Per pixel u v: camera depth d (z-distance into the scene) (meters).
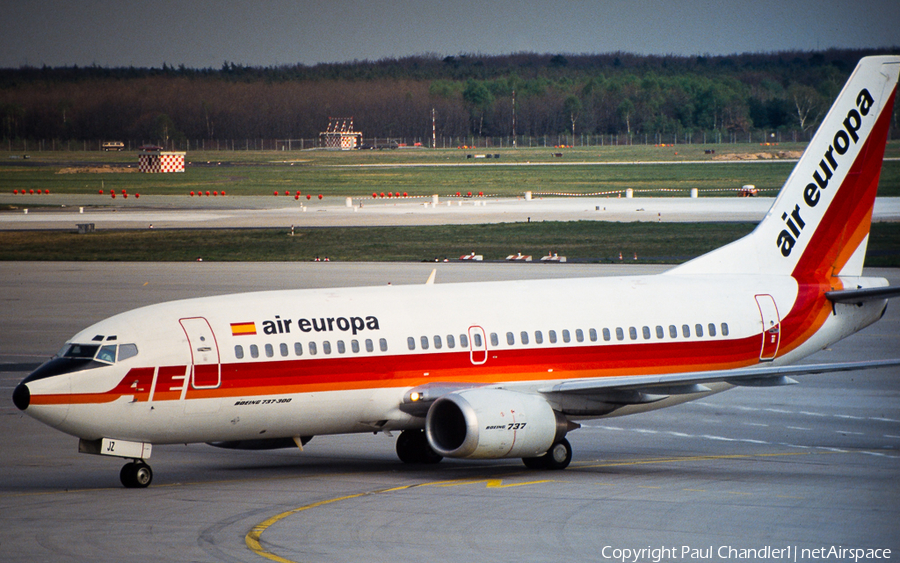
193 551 71.25
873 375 168.12
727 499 89.25
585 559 69.31
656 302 120.50
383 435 130.50
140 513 83.62
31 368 168.62
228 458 114.75
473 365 109.00
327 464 110.69
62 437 124.12
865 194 131.88
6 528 78.25
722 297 123.75
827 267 131.38
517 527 78.44
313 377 100.69
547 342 112.94
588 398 108.81
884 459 111.06
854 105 129.62
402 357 105.25
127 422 93.81
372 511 84.19
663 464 108.94
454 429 103.88
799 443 121.19
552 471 105.25
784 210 129.50
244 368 97.69
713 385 121.94
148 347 94.88
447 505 86.69
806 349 127.50
